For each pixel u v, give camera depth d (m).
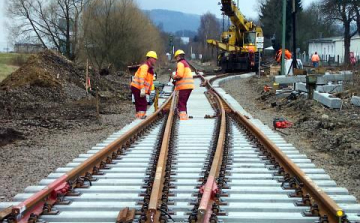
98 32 47.44
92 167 7.39
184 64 14.26
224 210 5.58
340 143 10.84
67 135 13.20
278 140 10.64
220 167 7.45
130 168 7.65
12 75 21.83
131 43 48.84
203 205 4.99
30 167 9.15
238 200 5.95
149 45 55.56
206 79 34.12
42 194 5.47
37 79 21.16
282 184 6.61
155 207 5.08
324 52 82.00
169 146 9.33
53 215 5.33
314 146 11.23
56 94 20.91
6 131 12.70
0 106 17.23
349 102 16.83
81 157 8.65
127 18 47.81
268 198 5.98
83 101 20.78
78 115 16.95
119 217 5.08
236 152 8.99
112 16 47.41
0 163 9.55
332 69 38.19
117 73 43.19
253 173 7.39
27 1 46.06
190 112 16.92
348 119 13.46
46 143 11.86
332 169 8.91
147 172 7.33
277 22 81.88
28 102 18.84
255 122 13.95
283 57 27.20
